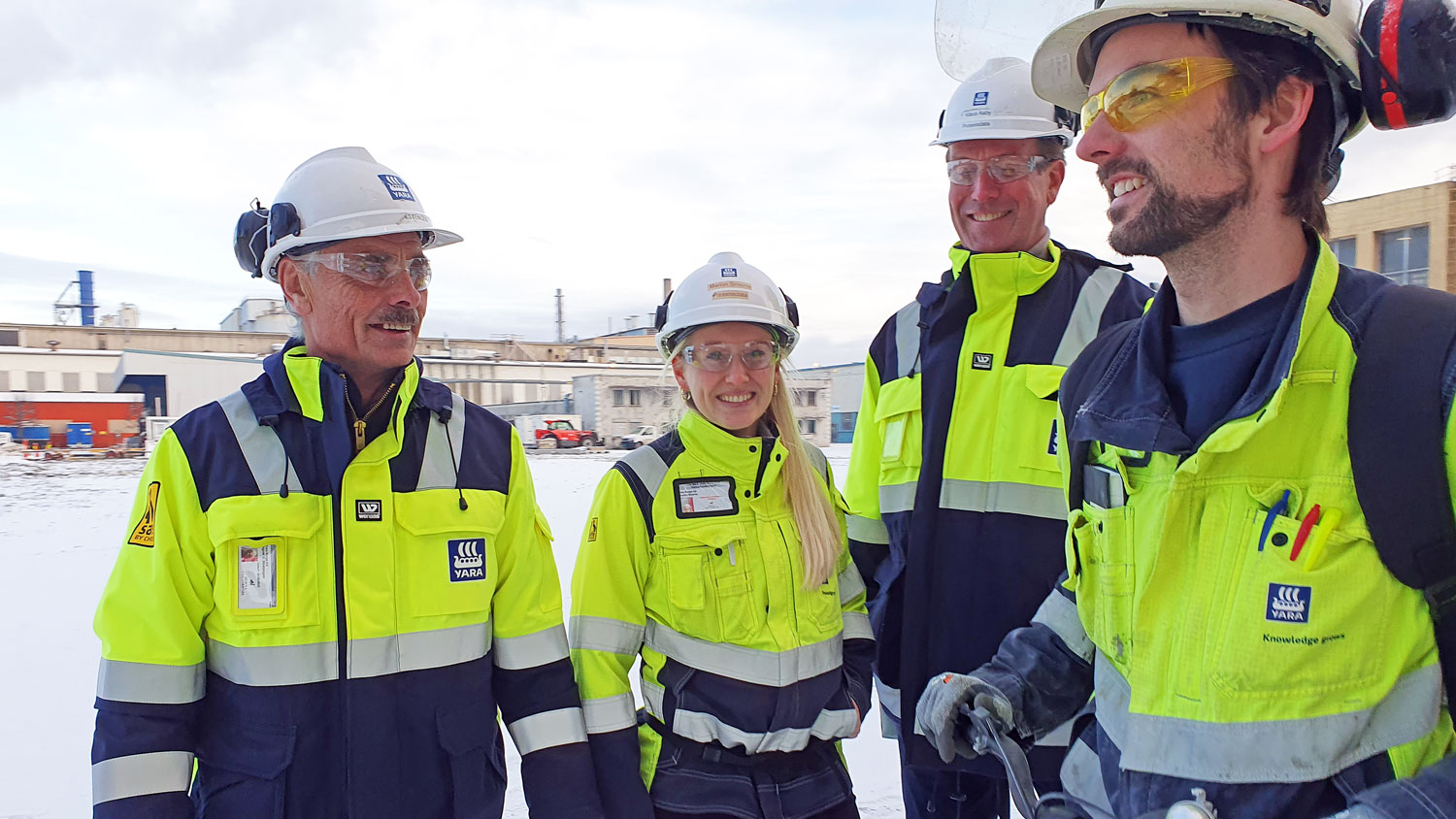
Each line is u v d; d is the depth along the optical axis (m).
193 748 1.55
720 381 1.97
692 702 1.86
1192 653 1.09
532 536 1.87
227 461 1.58
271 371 1.67
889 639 2.29
